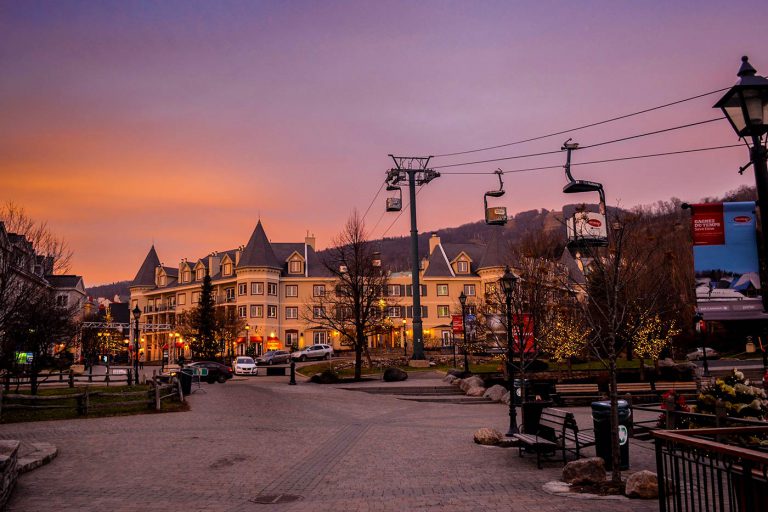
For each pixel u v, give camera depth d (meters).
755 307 9.19
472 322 39.19
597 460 10.12
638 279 19.70
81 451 13.56
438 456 13.08
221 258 85.00
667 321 29.20
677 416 13.34
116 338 87.31
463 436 15.96
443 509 8.54
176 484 10.46
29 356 32.22
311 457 13.02
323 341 77.69
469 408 23.41
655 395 22.73
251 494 9.77
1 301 22.61
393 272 81.31
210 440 15.14
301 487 10.26
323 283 79.06
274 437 15.73
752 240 9.34
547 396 24.27
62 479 10.78
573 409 23.41
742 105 7.31
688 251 28.72
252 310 75.25
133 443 14.62
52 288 27.94
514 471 11.37
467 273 80.00
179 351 82.38
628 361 36.91
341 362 48.72
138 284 94.69
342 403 24.56
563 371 29.95
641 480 9.01
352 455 13.27
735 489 5.39
